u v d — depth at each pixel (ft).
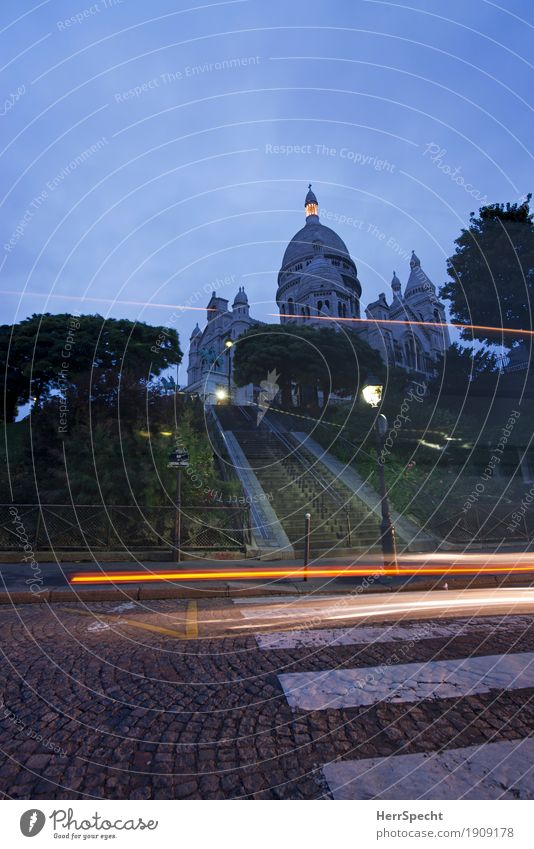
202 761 7.32
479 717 8.68
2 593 21.39
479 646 12.99
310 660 11.93
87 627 15.76
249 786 6.72
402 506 50.26
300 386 128.98
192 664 11.73
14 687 10.25
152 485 37.93
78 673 11.13
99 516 34.27
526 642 13.37
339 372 120.47
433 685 10.19
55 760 7.34
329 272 213.66
